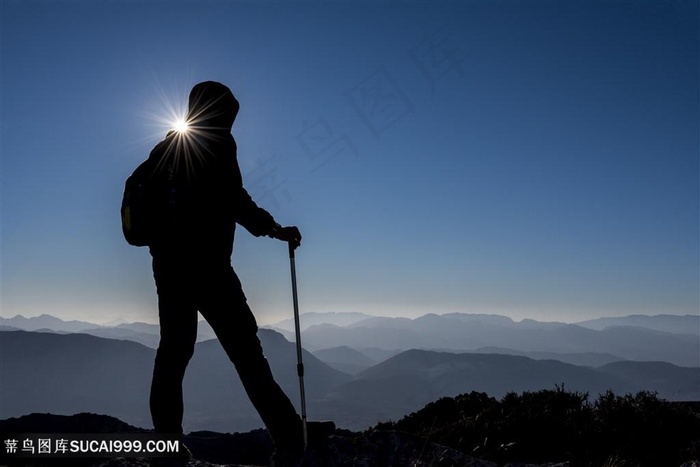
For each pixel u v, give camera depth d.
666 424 6.54
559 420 6.88
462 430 6.87
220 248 4.78
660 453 6.14
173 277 4.66
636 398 7.23
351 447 5.11
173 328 4.70
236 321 4.81
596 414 7.17
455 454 5.26
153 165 4.74
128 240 4.74
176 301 4.69
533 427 6.68
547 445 6.46
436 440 6.64
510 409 7.48
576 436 6.51
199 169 4.68
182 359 4.75
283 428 4.99
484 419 7.13
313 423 5.36
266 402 4.93
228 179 4.79
